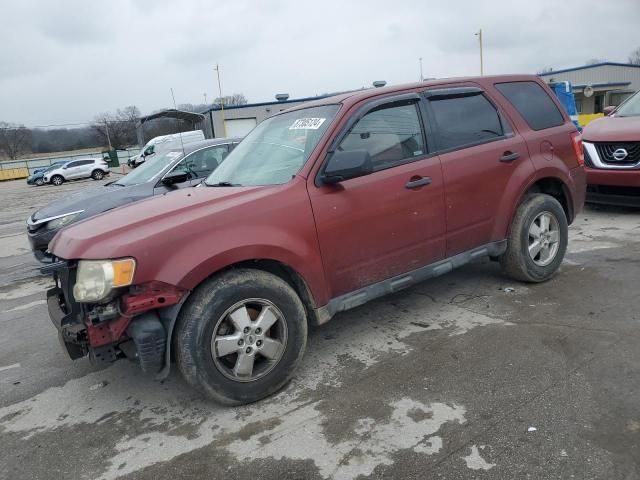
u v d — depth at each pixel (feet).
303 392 10.84
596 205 26.27
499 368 10.97
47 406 11.51
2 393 12.35
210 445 9.37
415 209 12.50
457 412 9.55
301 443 9.13
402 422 9.43
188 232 9.77
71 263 10.02
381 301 15.60
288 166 11.78
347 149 11.82
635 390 9.69
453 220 13.30
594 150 23.38
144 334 9.39
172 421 10.32
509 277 16.28
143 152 100.94
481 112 14.34
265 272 10.53
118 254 9.25
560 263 15.90
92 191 26.02
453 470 8.05
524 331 12.59
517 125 14.92
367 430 9.30
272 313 10.52
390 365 11.62
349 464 8.45
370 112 12.39
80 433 10.28
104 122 260.83
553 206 15.31
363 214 11.69
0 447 10.08
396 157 12.48
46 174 126.00
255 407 10.46
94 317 9.39
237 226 10.19
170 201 11.51
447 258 13.53
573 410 9.27
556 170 15.30
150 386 11.90
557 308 13.76
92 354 9.69
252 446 9.20
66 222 22.94
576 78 156.15
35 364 13.91
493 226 14.24
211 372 9.94
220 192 11.50
